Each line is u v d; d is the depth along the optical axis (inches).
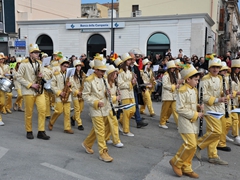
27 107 255.6
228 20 1718.8
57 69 312.0
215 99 210.1
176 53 940.0
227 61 491.5
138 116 316.2
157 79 498.0
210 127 204.1
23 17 1131.3
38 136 263.1
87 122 343.3
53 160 206.1
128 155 225.3
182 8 1193.4
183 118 178.4
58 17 1385.3
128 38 990.4
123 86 275.3
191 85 183.6
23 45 730.2
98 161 208.1
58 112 285.1
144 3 1252.5
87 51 1047.0
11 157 210.2
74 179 174.9
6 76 382.3
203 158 222.2
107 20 1003.3
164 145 256.4
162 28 949.8
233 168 204.4
